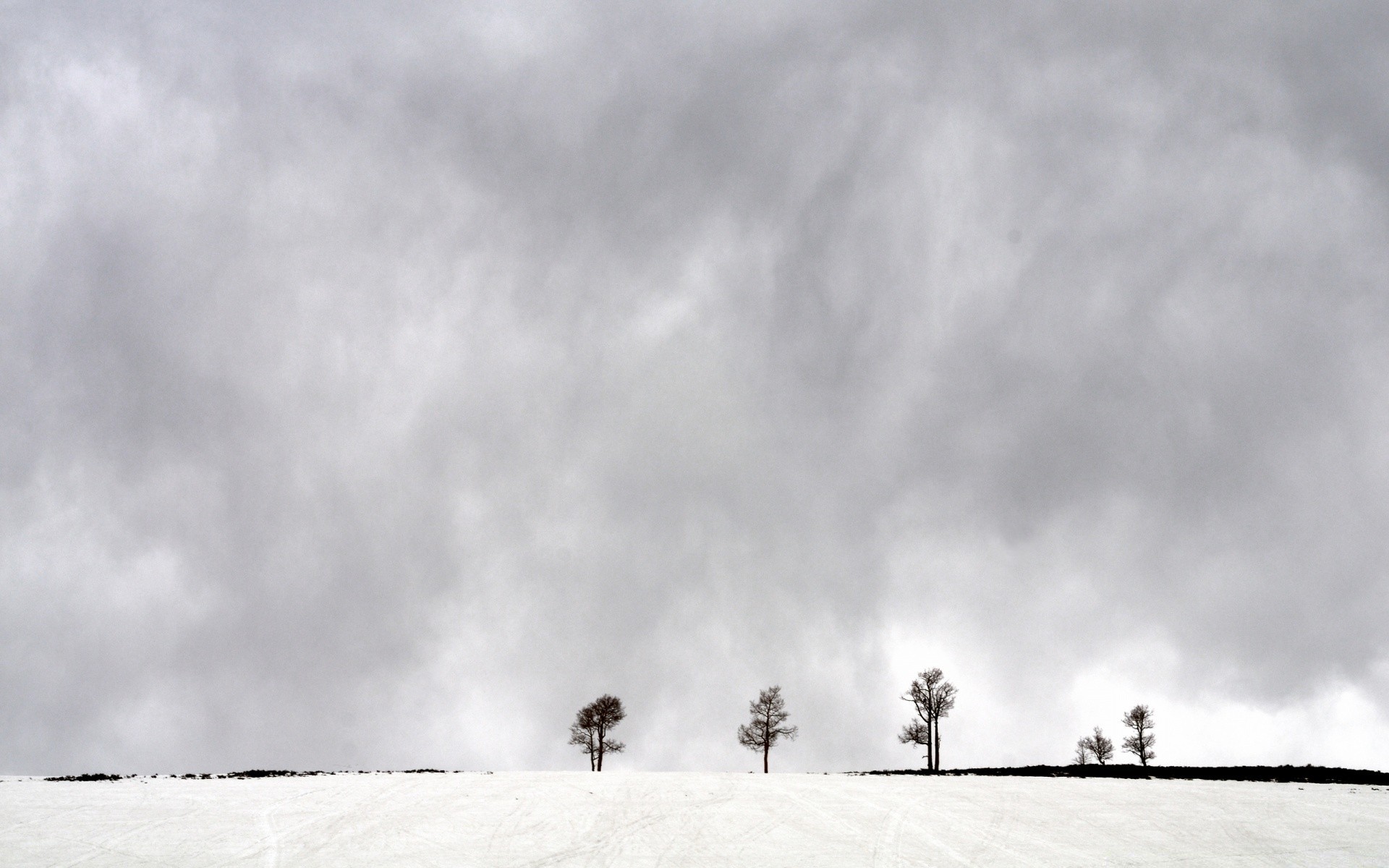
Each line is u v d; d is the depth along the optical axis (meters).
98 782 56.56
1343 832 42.03
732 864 36.53
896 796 50.88
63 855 36.56
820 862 36.91
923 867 36.34
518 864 36.44
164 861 35.91
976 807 47.81
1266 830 42.34
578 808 46.88
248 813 44.62
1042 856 37.94
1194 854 38.38
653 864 36.53
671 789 53.25
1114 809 47.22
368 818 43.84
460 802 48.12
